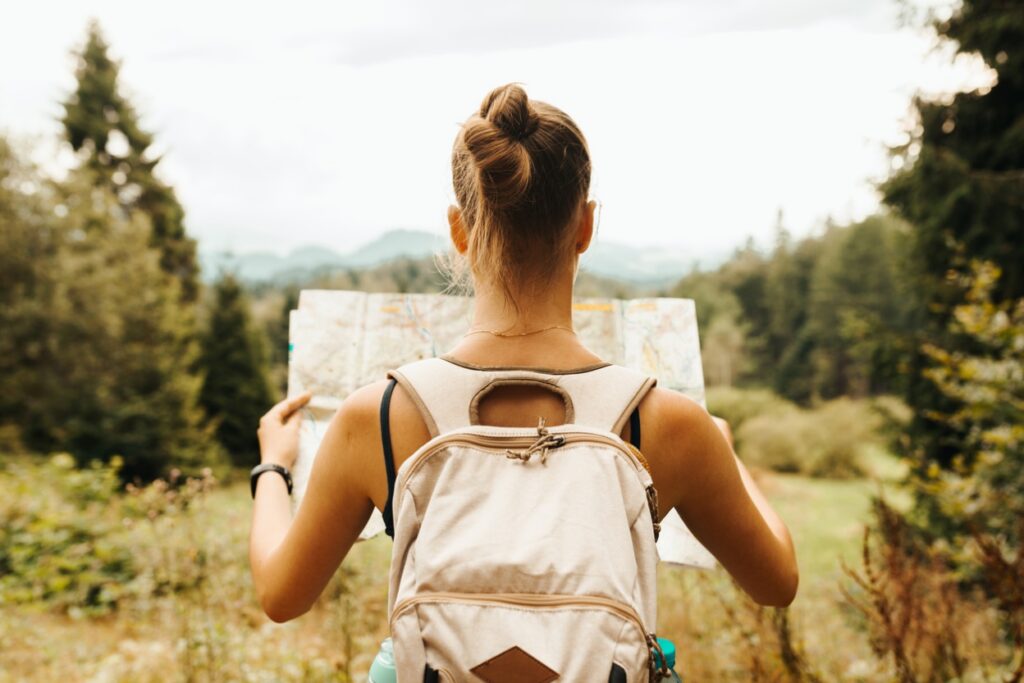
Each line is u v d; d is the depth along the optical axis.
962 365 5.48
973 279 6.57
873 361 8.64
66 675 3.75
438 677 0.67
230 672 3.05
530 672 0.65
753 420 24.91
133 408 18.25
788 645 2.59
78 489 8.13
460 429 0.74
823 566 7.82
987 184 7.49
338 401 1.19
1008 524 4.59
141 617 4.56
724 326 45.94
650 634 0.70
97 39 29.67
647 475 0.74
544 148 0.79
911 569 2.52
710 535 0.86
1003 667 2.65
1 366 17.42
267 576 0.87
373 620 3.79
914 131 8.50
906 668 2.27
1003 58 7.75
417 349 1.26
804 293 48.41
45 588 5.39
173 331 20.75
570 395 0.76
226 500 10.33
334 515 0.81
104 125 29.33
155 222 28.88
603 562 0.68
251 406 25.27
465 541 0.69
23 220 17.88
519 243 0.79
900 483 7.36
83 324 18.12
